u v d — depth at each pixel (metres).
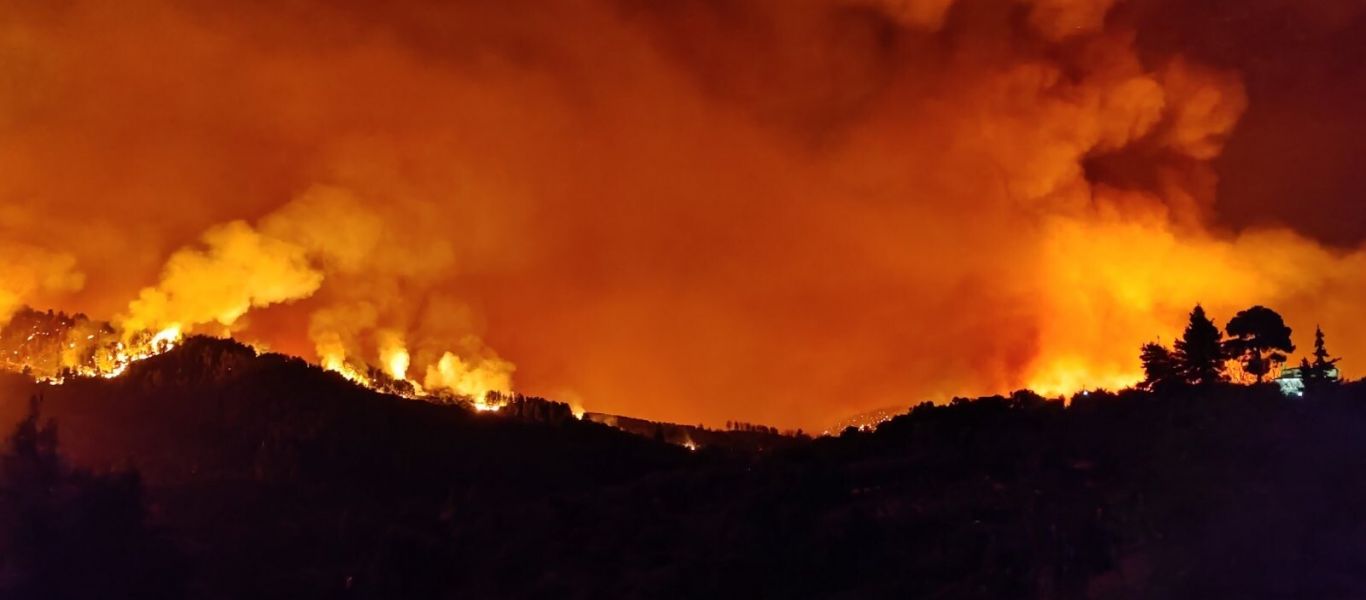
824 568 49.00
